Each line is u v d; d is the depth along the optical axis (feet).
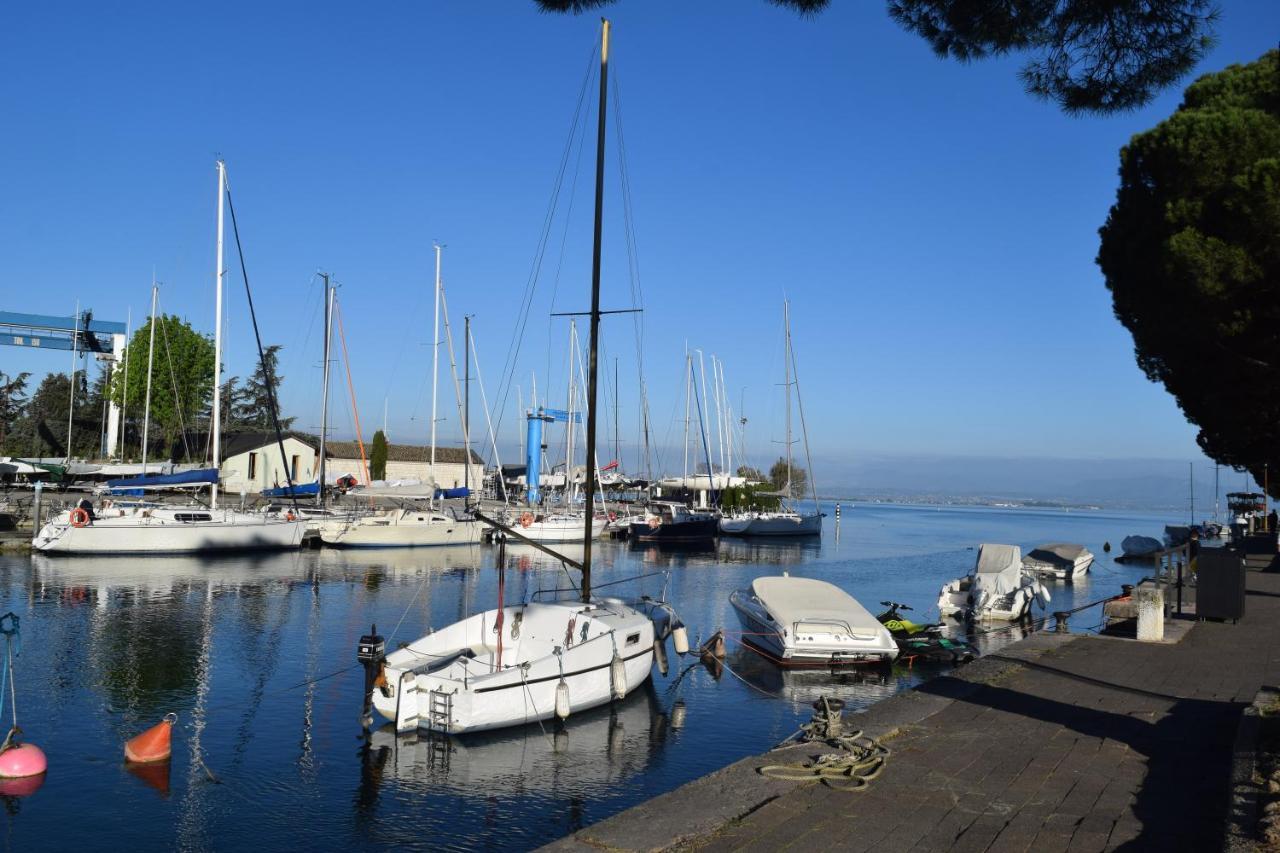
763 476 311.27
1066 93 34.30
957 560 171.94
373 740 46.91
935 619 93.97
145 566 120.16
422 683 47.14
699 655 70.13
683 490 261.65
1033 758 26.78
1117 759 26.68
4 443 247.91
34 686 56.59
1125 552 189.26
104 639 71.77
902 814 22.18
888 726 29.99
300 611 88.17
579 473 258.78
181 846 34.42
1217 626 52.85
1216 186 40.68
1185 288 41.83
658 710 54.49
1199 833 20.84
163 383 215.51
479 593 105.40
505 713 47.98
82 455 233.14
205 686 57.57
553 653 50.60
